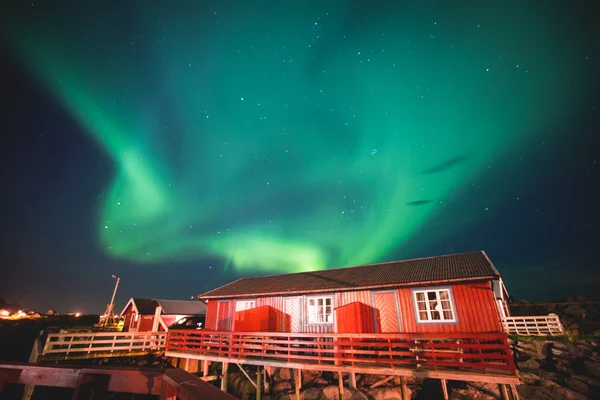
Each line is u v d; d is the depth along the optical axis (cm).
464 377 1038
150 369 382
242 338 1628
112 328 3400
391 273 1703
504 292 2466
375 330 1533
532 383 1348
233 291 2106
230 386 1603
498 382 988
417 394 1352
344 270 2067
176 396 341
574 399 1177
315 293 1747
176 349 1784
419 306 1478
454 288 1416
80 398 383
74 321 5378
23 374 422
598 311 2817
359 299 1619
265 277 2420
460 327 1360
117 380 380
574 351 1716
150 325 3341
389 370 1148
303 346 1673
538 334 2216
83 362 1733
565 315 2914
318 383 1486
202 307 3794
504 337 1022
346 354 1414
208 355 1611
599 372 1399
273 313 1764
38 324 4291
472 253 1748
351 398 1266
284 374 1627
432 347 1118
